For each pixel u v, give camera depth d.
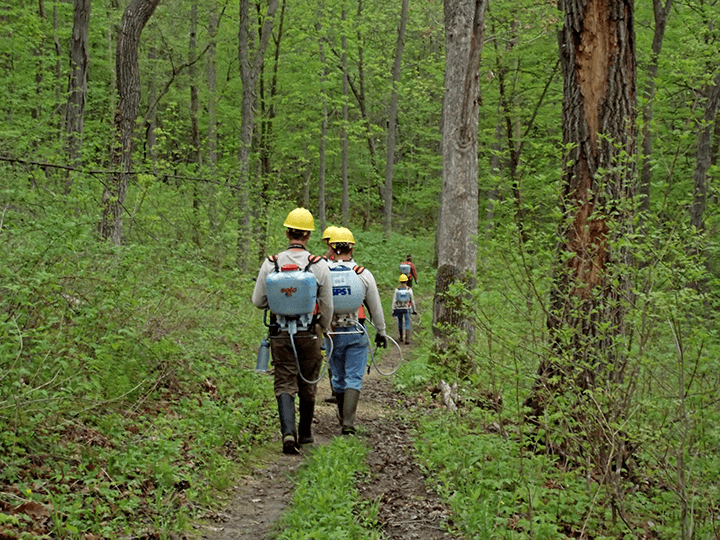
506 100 19.73
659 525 4.18
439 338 9.35
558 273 4.76
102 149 10.55
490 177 4.94
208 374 6.75
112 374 5.36
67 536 3.19
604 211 5.21
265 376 8.06
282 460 5.36
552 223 4.83
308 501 4.01
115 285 5.78
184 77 21.98
